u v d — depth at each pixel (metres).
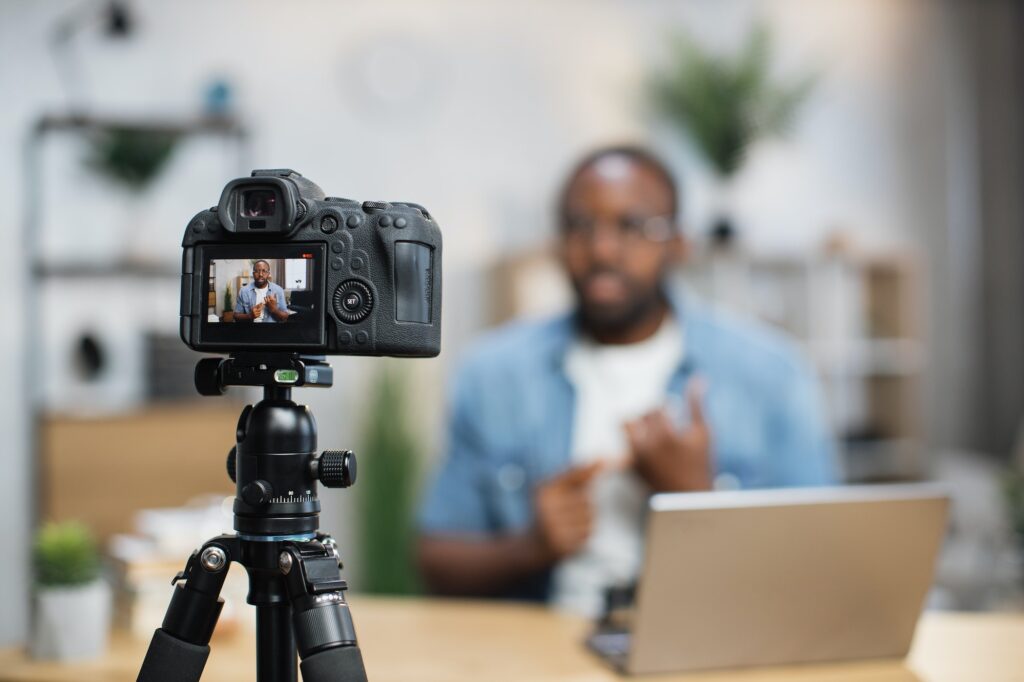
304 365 0.79
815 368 3.57
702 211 3.79
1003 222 4.11
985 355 4.16
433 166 3.59
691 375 1.95
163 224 3.29
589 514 1.69
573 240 1.92
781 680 1.18
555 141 3.70
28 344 3.21
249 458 0.79
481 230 3.62
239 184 0.80
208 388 0.83
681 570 1.13
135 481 2.98
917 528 1.17
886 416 3.72
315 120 3.49
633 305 1.91
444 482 2.04
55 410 3.10
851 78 4.04
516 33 3.68
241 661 1.32
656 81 3.60
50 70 3.25
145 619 1.42
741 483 1.93
